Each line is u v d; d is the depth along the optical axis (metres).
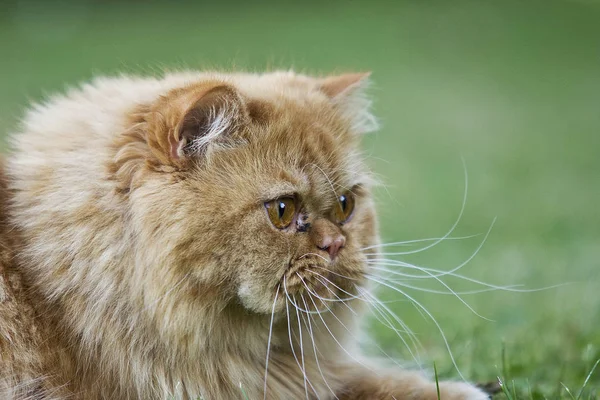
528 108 15.30
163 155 3.23
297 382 3.70
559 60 19.22
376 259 3.96
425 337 5.23
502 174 10.92
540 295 6.06
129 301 3.29
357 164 3.84
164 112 3.22
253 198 3.31
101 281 3.26
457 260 7.18
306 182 3.46
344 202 3.76
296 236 3.41
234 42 20.31
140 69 5.43
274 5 26.06
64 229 3.29
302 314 3.47
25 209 3.39
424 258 7.20
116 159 3.29
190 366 3.38
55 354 3.29
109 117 3.49
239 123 3.38
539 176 10.84
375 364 4.23
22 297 3.29
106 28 21.78
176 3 25.50
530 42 20.86
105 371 3.33
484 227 8.42
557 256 7.18
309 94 3.89
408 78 17.64
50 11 21.98
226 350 3.46
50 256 3.29
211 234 3.21
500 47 20.61
